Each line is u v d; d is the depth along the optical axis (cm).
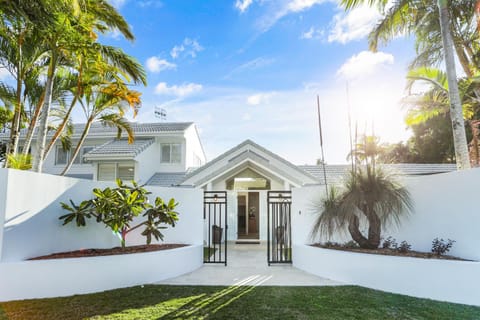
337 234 1075
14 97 1148
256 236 1900
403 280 746
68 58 1116
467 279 662
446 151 2908
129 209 900
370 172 905
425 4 1178
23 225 751
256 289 796
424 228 862
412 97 1341
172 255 938
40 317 592
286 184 1616
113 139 2373
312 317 596
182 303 679
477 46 1302
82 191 941
